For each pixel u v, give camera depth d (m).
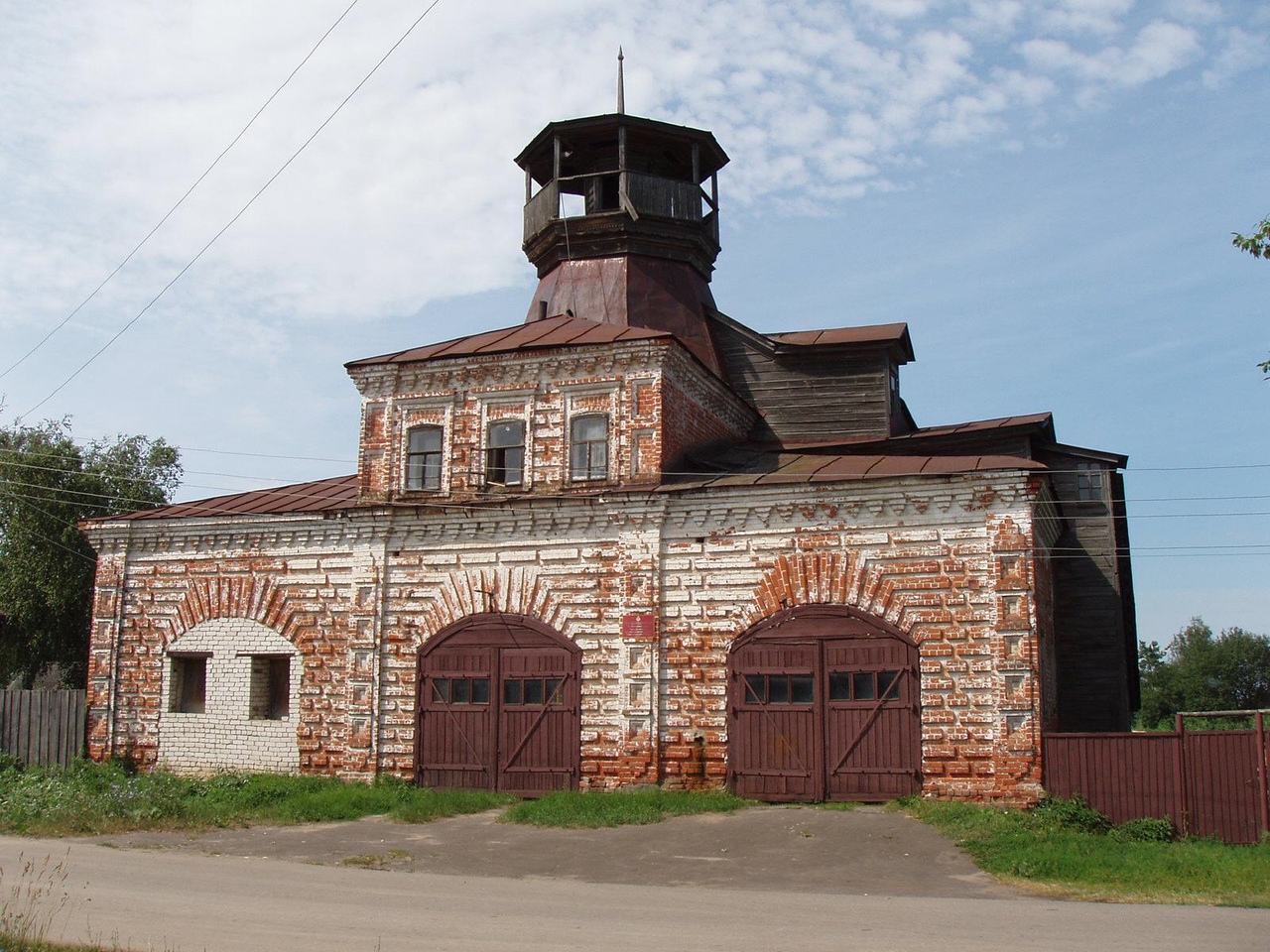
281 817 21.70
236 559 27.62
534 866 17.31
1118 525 30.58
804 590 22.86
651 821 20.52
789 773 22.42
